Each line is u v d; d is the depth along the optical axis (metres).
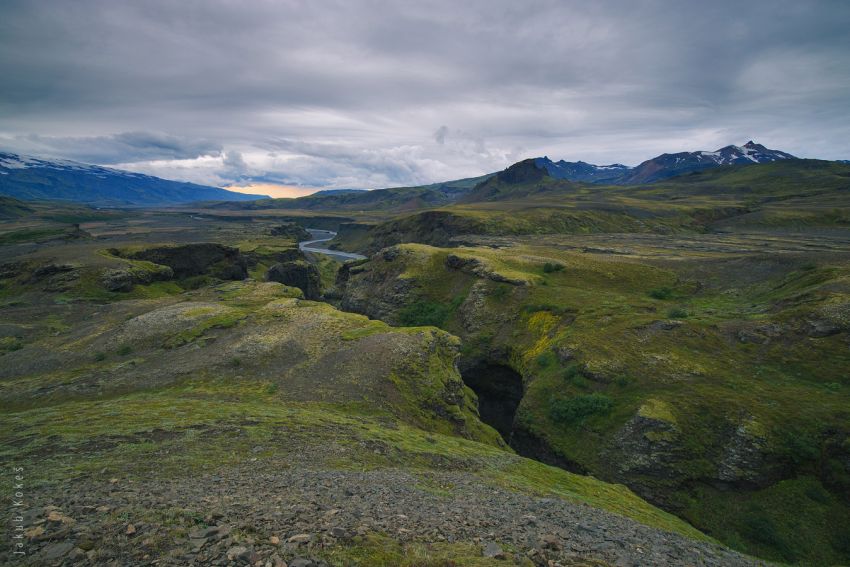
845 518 43.56
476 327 105.19
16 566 9.91
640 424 56.72
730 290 99.19
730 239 187.38
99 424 33.03
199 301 107.88
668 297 101.19
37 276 140.00
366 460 31.36
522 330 96.88
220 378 58.22
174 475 22.30
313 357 64.31
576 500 32.53
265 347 67.12
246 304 103.31
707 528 46.25
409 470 30.75
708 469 50.50
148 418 35.78
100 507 14.28
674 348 70.50
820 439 49.06
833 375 57.84
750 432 50.91
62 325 95.00
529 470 40.62
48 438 28.25
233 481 21.42
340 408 49.72
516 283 111.06
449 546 14.11
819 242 159.12
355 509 17.30
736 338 70.88
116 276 139.75
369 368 59.47
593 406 63.41
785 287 89.31
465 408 63.31
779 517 45.16
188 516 13.80
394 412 51.66
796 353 63.25
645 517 34.78
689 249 157.75
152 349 71.31
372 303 142.75
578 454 59.34
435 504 20.67
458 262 135.12
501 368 95.88
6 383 60.31
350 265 191.88
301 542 12.21
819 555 41.53
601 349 73.00
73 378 60.25
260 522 13.88
